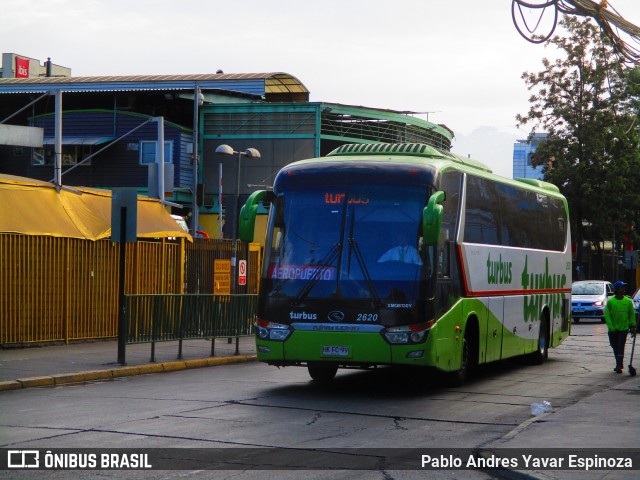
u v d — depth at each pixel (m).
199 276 33.44
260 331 17.81
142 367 21.66
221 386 19.16
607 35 14.23
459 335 19.03
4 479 9.90
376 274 17.34
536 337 25.42
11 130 27.61
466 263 19.61
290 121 64.44
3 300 25.17
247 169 64.75
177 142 62.91
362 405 16.53
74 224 27.80
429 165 17.95
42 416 14.45
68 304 27.31
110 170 64.12
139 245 30.27
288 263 17.78
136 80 66.38
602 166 63.59
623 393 18.23
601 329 43.81
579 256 65.88
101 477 10.05
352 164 18.00
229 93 66.75
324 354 17.34
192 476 10.17
